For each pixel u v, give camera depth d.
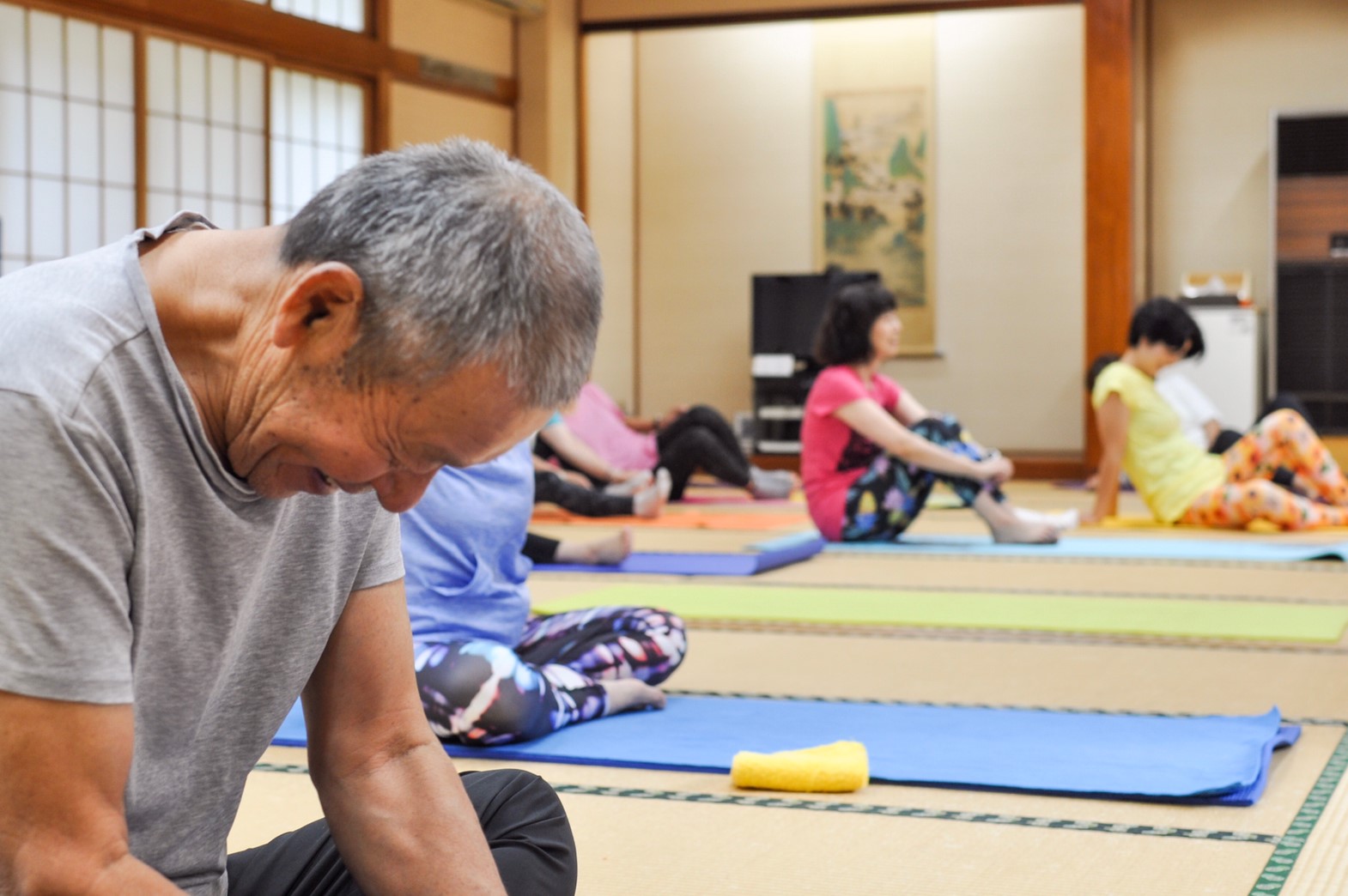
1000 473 4.93
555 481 5.71
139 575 0.80
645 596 3.68
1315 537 5.20
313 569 0.94
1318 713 2.31
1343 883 1.46
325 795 1.04
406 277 0.77
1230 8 9.08
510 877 1.06
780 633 3.17
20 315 0.77
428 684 2.02
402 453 0.82
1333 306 8.72
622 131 9.57
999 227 9.02
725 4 8.69
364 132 7.68
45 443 0.75
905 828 1.67
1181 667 2.73
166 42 6.55
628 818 1.73
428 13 8.01
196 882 0.96
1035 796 1.81
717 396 9.55
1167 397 7.23
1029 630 3.17
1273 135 8.74
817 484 5.05
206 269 0.83
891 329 5.03
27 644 0.75
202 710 0.89
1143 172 9.20
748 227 9.43
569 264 0.80
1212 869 1.51
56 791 0.76
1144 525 5.65
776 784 1.84
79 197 6.22
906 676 2.64
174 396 0.80
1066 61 8.88
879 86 9.16
